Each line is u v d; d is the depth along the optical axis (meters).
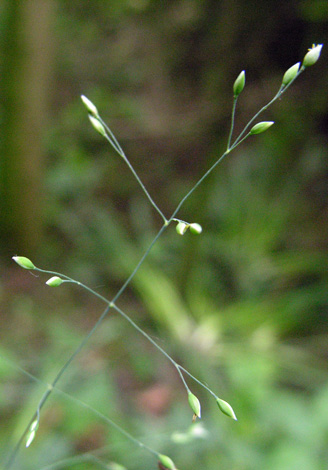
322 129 0.48
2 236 0.40
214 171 0.36
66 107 0.60
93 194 0.51
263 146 0.47
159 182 0.54
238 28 0.51
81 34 0.67
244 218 0.41
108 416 0.20
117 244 0.40
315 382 0.29
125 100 0.63
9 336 0.31
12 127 0.37
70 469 0.18
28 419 0.21
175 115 0.61
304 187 0.48
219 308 0.36
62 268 0.40
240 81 0.13
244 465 0.19
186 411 0.22
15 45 0.36
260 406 0.20
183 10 0.59
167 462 0.13
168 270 0.40
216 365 0.30
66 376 0.24
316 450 0.18
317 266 0.38
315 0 0.43
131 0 0.63
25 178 0.39
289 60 0.50
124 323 0.34
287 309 0.34
